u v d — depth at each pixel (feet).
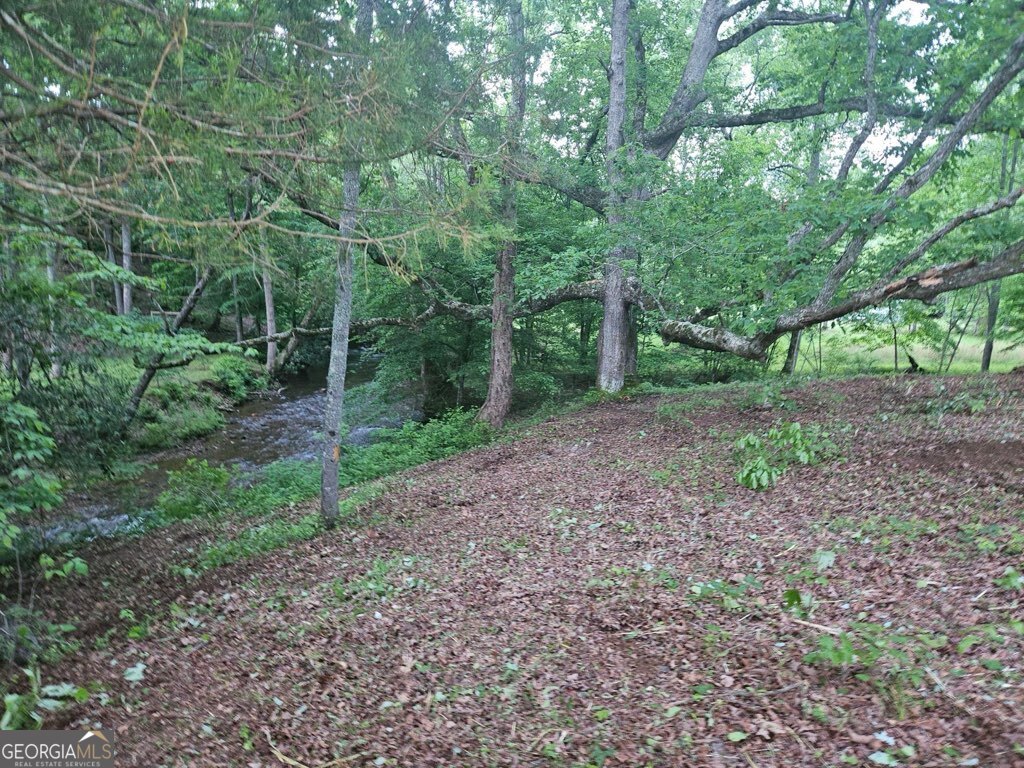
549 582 19.48
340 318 28.50
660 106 62.80
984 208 26.27
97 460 30.27
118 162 13.20
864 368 67.56
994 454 24.31
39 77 12.73
